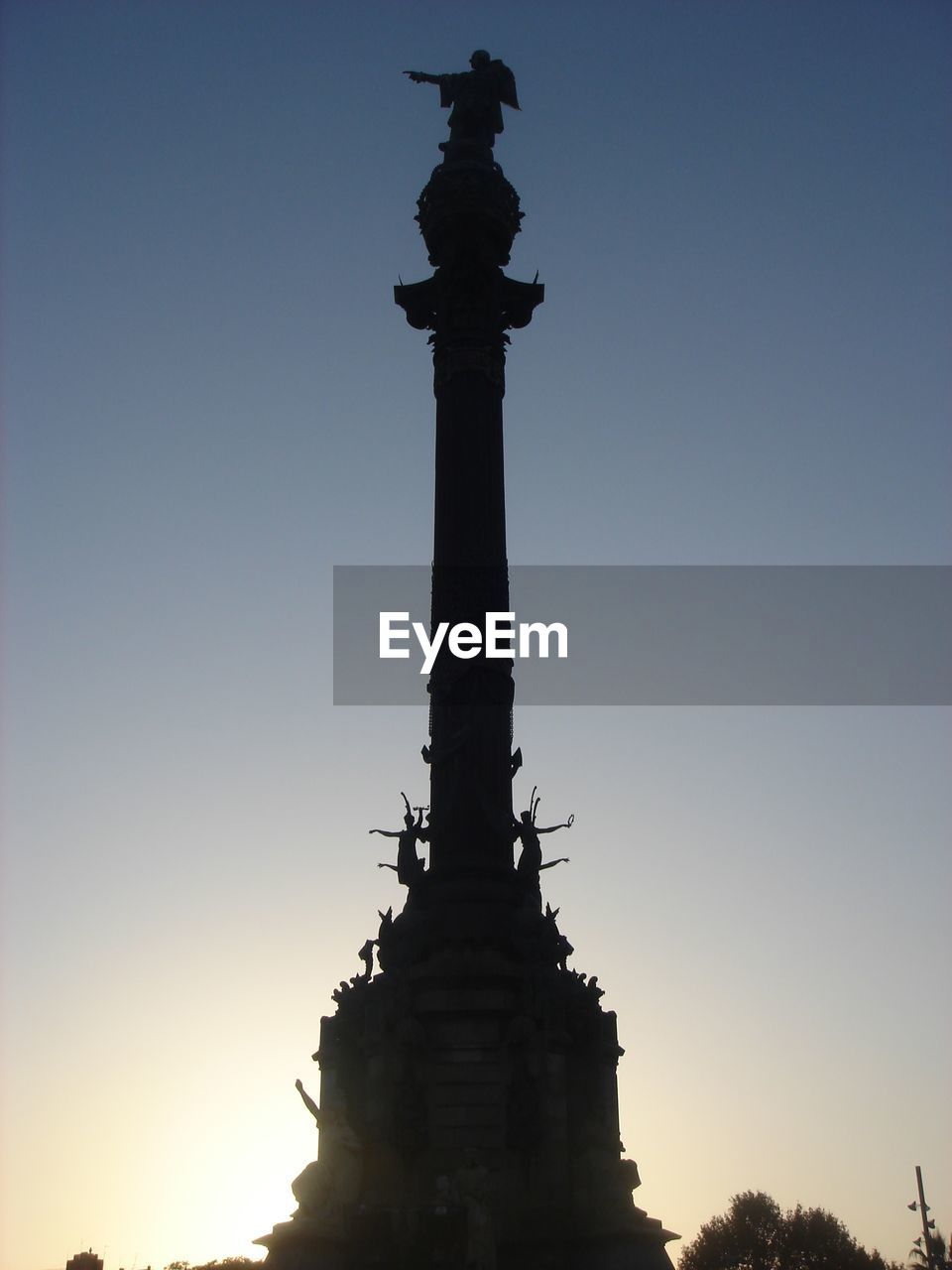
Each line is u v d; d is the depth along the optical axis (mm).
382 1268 52875
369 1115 58750
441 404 73250
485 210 73938
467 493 70750
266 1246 54344
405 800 67688
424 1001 60594
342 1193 54938
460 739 66750
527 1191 56812
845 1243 154375
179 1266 92812
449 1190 54094
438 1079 59094
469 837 65562
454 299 74312
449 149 77125
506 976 61000
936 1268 117562
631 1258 54031
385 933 63188
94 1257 89250
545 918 63594
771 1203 160125
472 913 62875
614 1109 60344
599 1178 57312
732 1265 156375
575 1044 61000
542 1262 54719
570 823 67000
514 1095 58438
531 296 75875
